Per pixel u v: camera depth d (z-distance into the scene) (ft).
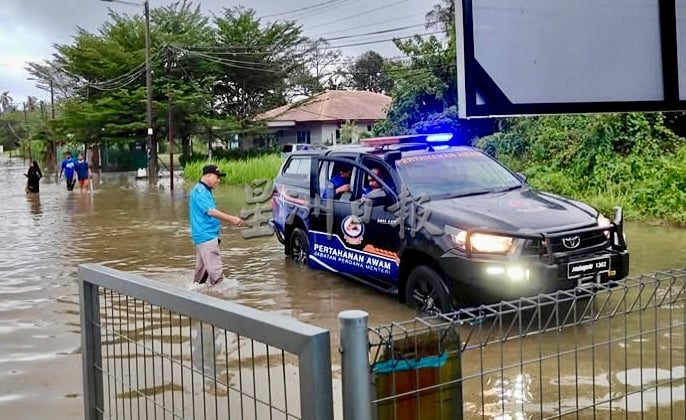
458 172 22.80
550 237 17.87
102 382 9.11
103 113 121.80
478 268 18.16
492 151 55.83
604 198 41.52
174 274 29.58
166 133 125.08
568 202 20.88
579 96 12.97
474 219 18.97
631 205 39.75
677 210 37.60
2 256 35.12
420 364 6.16
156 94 123.13
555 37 12.77
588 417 12.66
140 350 12.33
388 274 21.94
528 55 12.58
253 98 137.28
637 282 9.23
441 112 71.10
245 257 32.63
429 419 6.22
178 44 125.90
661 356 15.37
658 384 10.84
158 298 7.73
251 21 133.59
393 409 6.06
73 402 14.71
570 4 12.82
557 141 48.98
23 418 13.88
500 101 12.48
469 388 14.24
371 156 23.61
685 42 13.56
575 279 17.88
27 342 19.36
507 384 14.34
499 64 12.42
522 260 17.70
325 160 26.32
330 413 5.77
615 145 45.75
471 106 12.31
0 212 59.21
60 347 18.85
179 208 58.80
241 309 6.63
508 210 19.62
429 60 73.51
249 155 121.49
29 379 16.22
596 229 18.51
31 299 25.03
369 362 5.75
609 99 13.23
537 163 50.67
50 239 41.37
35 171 82.64
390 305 22.47
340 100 142.10
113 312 10.24
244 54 131.13
